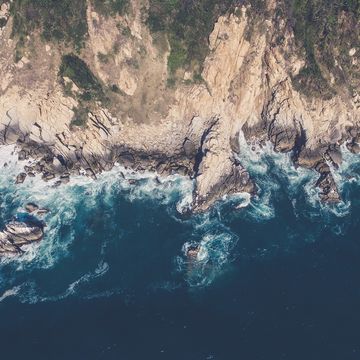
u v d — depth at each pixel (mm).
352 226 95750
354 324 84812
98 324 85500
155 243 94188
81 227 96312
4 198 99438
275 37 100688
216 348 82812
